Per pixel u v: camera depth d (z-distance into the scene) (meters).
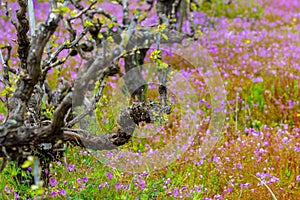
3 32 13.94
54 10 4.14
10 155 4.43
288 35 14.36
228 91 10.35
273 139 8.27
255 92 10.42
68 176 6.17
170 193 6.06
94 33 8.53
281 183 6.97
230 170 7.05
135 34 9.04
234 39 14.10
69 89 8.02
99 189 5.93
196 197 6.00
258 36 14.30
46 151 5.92
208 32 14.34
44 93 7.00
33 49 4.21
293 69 11.48
